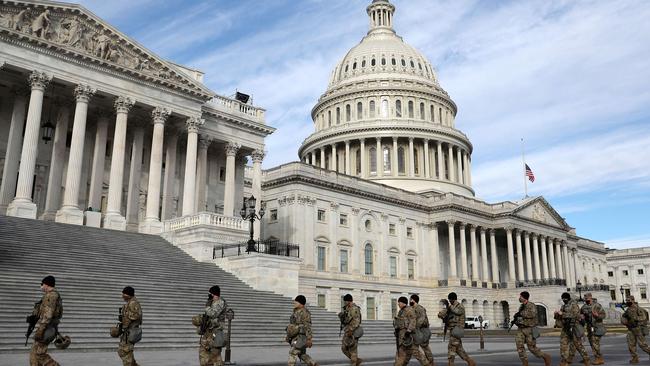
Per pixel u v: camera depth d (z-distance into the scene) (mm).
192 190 47594
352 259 72062
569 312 17938
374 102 111438
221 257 40281
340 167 109062
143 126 49781
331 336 32750
